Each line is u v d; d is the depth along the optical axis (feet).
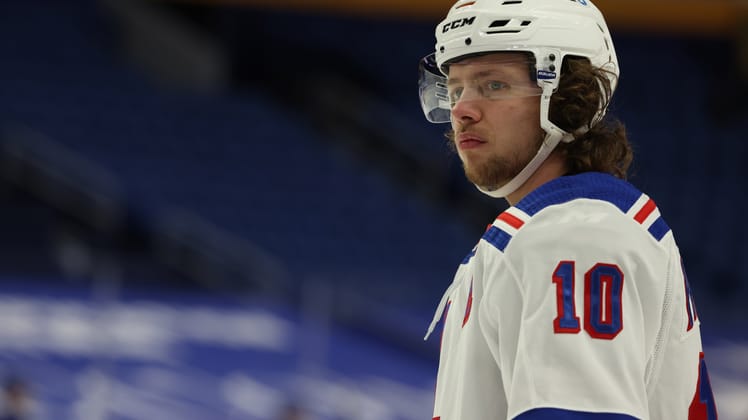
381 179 147.43
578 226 14.74
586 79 16.42
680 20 151.74
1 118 133.18
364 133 158.20
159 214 124.67
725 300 137.69
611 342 14.17
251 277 120.26
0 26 152.35
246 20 161.99
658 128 162.81
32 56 148.66
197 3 159.12
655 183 155.43
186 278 117.91
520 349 14.38
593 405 13.82
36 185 125.18
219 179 136.67
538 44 16.28
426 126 157.38
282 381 92.53
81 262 113.39
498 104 16.46
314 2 150.71
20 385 73.05
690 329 16.07
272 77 161.17
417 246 135.64
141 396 84.94
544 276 14.47
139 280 113.39
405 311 110.83
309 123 157.07
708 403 16.52
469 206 149.38
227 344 98.58
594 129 16.67
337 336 105.09
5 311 97.55
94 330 94.58
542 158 16.51
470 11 16.71
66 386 83.35
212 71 158.51
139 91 149.07
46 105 139.44
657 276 15.03
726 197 155.53
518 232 15.03
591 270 14.46
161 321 101.04
